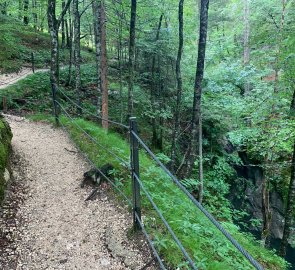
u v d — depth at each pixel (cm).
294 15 1080
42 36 2702
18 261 397
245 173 1816
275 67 1091
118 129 1487
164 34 1523
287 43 1012
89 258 411
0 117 731
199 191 1045
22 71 1923
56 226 476
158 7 1441
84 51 2936
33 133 952
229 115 1384
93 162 689
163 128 1619
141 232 438
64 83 1858
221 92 1334
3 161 562
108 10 1280
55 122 1038
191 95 1545
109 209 521
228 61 1516
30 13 2350
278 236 1373
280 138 903
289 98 1044
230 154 1738
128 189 545
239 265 418
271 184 1416
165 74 1800
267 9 1155
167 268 372
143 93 1772
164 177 628
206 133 1783
